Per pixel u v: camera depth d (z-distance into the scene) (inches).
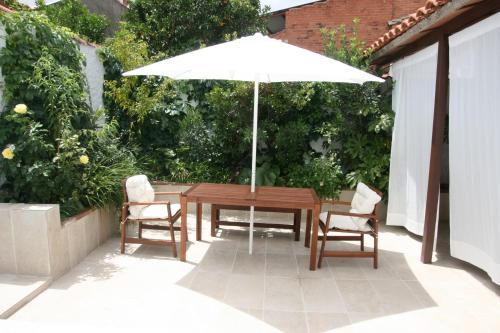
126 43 237.1
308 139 254.5
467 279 152.9
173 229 171.5
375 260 162.2
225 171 252.2
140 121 242.5
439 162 166.1
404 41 186.5
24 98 158.4
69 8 305.3
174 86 255.8
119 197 182.1
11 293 122.2
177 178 244.5
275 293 136.3
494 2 121.7
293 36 370.0
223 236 197.8
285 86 236.7
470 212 153.2
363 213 159.8
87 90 197.2
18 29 156.0
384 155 228.4
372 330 114.3
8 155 141.3
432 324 118.5
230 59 147.6
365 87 240.1
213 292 134.9
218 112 242.1
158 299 127.8
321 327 115.0
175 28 305.6
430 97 184.1
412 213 202.5
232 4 301.3
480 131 143.7
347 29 361.4
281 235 204.2
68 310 118.0
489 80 136.4
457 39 149.6
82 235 159.3
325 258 173.0
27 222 132.2
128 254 167.5
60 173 155.3
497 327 117.3
